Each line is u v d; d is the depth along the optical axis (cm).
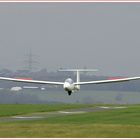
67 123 14025
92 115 16888
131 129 11981
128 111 18662
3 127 12425
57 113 18650
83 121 14638
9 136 11094
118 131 11650
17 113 18512
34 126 12612
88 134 11275
